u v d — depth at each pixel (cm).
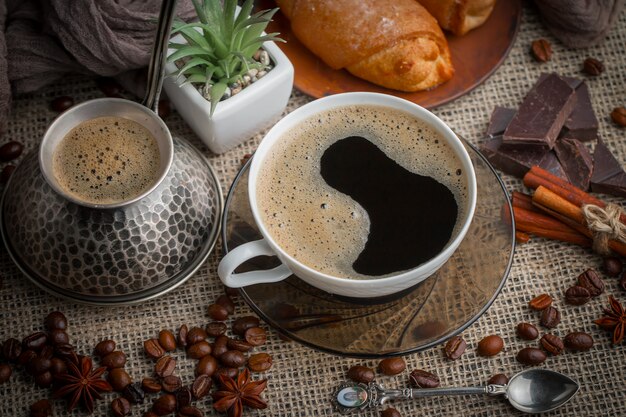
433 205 61
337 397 64
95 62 68
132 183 62
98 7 67
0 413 63
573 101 70
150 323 66
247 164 66
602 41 74
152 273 64
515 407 63
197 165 66
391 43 70
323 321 63
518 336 66
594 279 66
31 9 69
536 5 75
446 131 62
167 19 59
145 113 63
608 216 66
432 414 64
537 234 68
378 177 62
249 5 64
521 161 69
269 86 66
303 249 60
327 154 62
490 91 73
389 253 60
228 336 66
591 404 64
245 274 61
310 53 73
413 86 71
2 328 65
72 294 64
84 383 63
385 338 62
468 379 65
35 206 62
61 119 62
